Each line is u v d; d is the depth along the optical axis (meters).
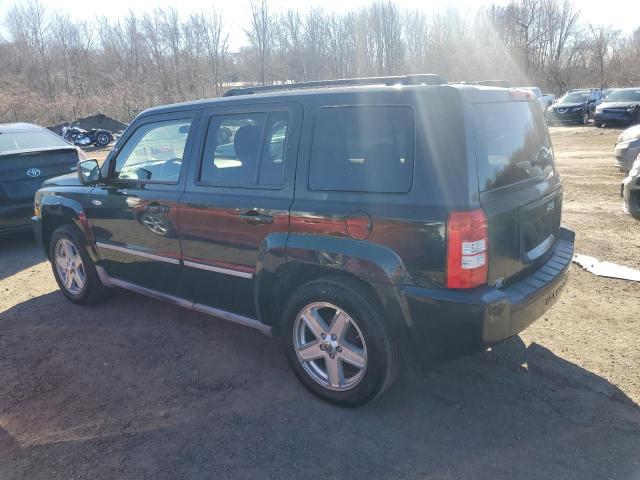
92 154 21.34
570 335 4.12
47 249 5.38
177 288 4.18
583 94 28.06
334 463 2.85
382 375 3.08
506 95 3.25
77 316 4.88
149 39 45.94
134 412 3.36
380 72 43.22
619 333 4.12
